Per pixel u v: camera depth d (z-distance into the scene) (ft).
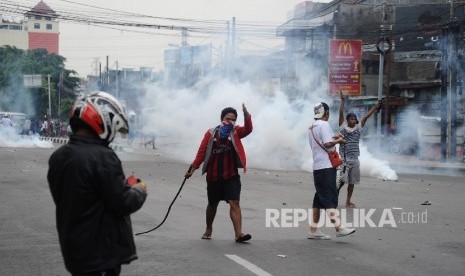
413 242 28.32
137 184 13.01
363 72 133.59
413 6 137.90
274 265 23.03
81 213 12.21
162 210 37.01
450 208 40.09
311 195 45.62
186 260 23.68
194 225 32.04
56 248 25.86
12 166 66.54
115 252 12.46
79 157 12.30
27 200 40.50
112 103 12.91
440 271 22.62
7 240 27.50
